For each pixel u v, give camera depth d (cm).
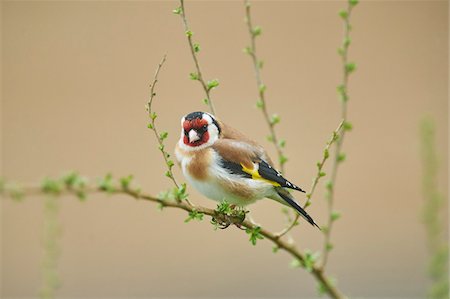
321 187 502
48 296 452
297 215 460
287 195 468
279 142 464
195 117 469
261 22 538
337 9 548
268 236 460
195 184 470
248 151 469
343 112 462
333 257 499
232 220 460
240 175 468
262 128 508
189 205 456
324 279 461
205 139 469
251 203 469
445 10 570
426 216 455
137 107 512
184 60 515
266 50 529
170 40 520
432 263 455
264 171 468
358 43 543
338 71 524
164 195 453
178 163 470
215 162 468
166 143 505
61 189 446
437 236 455
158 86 512
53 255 453
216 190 469
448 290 454
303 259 461
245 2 464
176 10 461
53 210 452
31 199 500
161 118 509
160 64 457
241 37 528
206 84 461
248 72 514
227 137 470
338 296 461
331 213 462
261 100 464
